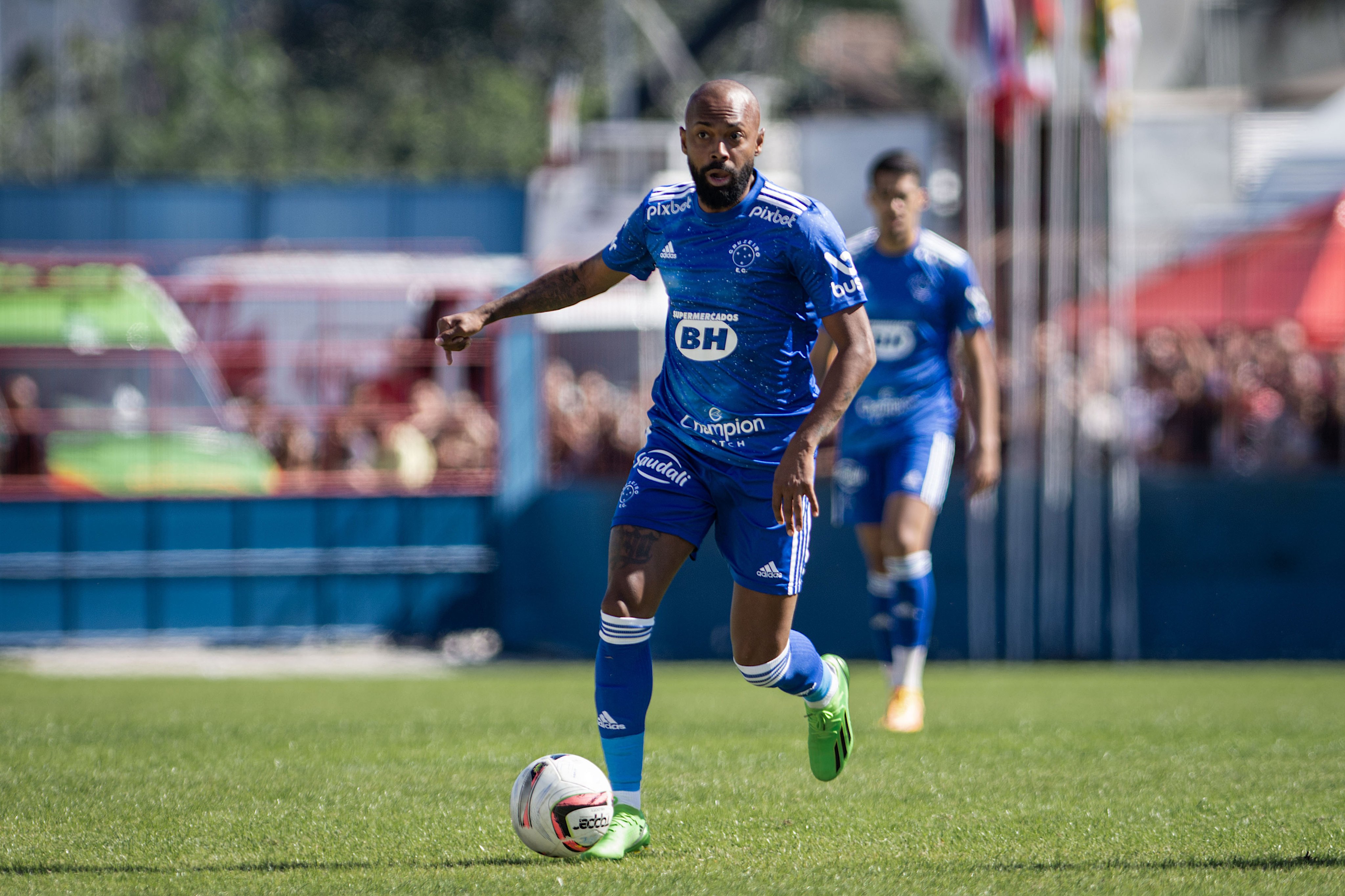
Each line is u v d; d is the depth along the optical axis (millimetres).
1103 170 48812
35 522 53781
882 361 24688
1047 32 45844
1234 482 48125
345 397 56031
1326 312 48906
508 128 146875
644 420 52500
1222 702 29750
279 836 14289
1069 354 48594
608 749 14141
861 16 174250
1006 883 11953
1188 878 12102
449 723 24750
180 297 56625
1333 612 48219
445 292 56625
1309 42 81562
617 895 11555
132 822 14922
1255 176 68312
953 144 64938
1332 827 14406
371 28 165000
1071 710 27641
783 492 13609
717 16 146125
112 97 151875
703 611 50062
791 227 13922
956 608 48438
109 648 53938
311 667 49875
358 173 143000
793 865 12836
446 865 12992
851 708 28125
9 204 72500
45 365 54219
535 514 55656
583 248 79250
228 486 54812
